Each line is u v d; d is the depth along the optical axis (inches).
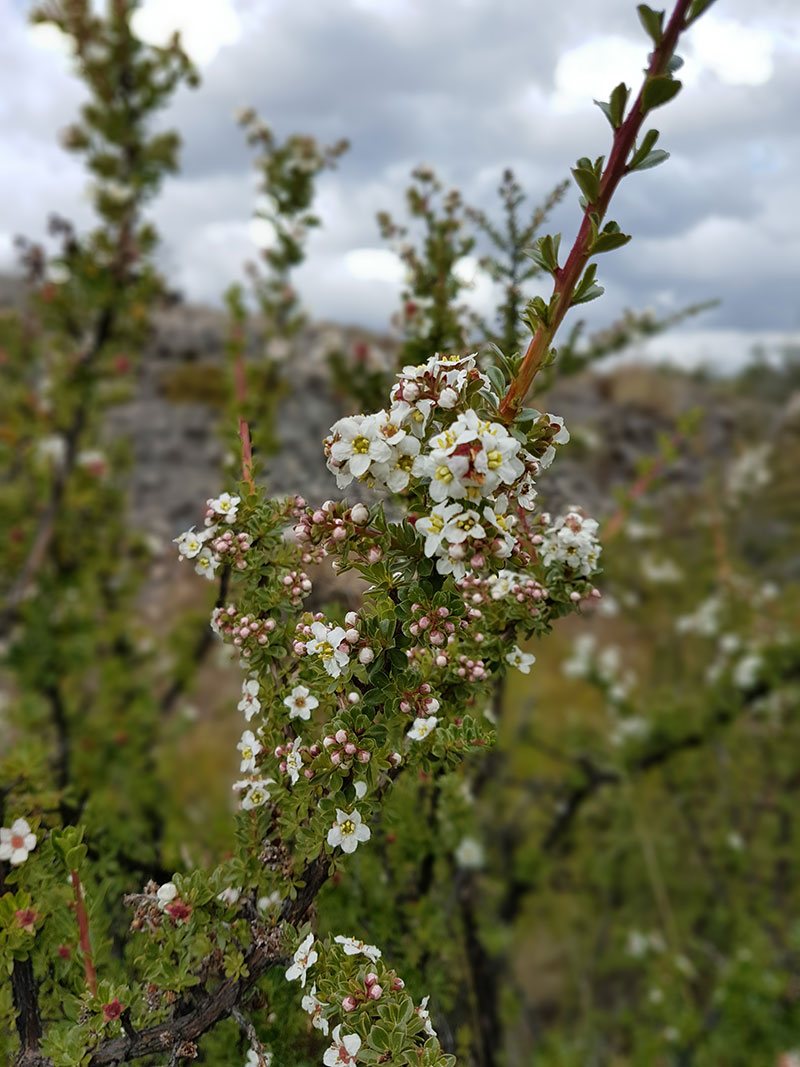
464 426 39.0
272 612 55.6
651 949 184.7
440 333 95.0
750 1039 163.2
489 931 113.9
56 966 51.1
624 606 233.3
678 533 253.8
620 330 129.0
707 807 207.2
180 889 49.8
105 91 156.6
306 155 146.1
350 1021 42.9
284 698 52.7
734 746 203.0
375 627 44.3
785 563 261.3
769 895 197.3
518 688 232.2
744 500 267.1
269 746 52.6
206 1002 48.3
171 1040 46.8
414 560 44.0
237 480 59.7
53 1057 43.4
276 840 52.8
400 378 42.7
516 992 126.9
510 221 92.4
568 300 39.4
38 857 49.1
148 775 142.6
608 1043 174.6
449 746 50.0
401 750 51.2
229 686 208.5
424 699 45.1
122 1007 44.7
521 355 42.9
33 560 160.9
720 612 222.1
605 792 188.5
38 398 177.2
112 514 185.5
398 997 44.1
